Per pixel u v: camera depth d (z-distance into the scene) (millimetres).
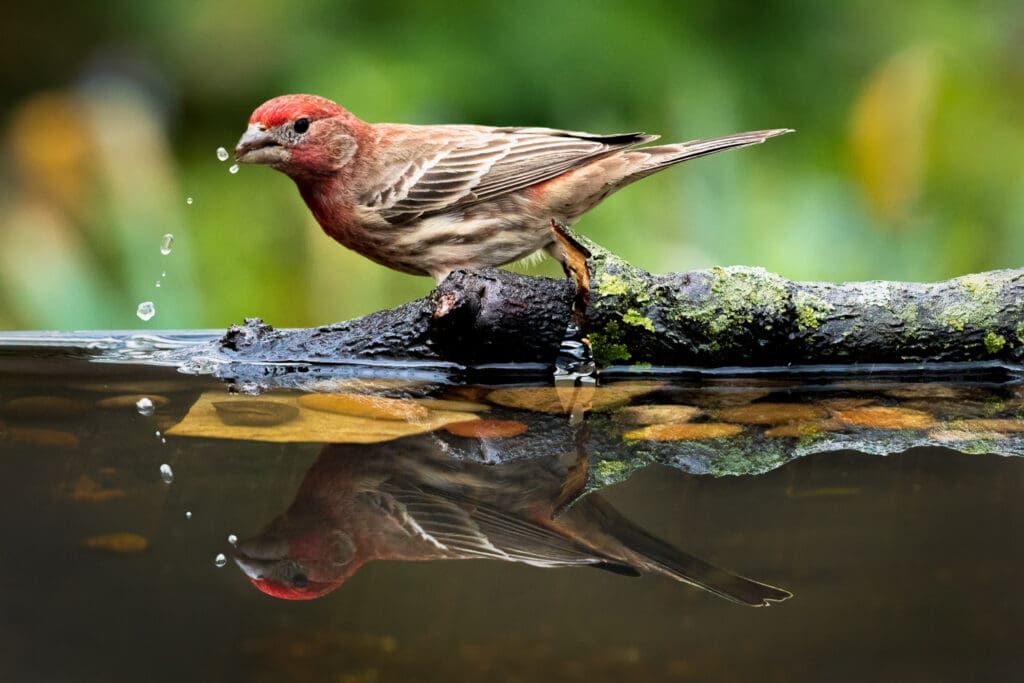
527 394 7848
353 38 12992
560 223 8508
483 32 12812
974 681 3777
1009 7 12781
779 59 12961
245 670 3881
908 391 7992
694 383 8266
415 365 8562
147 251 12516
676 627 4230
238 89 13305
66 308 12148
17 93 13828
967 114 12391
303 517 5301
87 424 6754
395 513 5371
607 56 12656
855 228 12172
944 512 5332
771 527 5152
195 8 13352
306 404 7383
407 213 10438
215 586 4551
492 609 4371
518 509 5457
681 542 5016
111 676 3857
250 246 12898
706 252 12086
